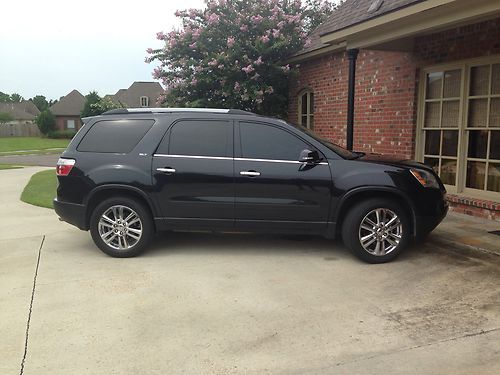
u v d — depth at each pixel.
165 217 5.89
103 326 4.03
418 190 5.62
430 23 6.66
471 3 5.91
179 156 5.86
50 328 4.00
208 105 12.92
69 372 3.33
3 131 63.50
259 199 5.75
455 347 3.63
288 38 12.44
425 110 8.96
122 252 5.97
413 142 9.17
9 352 3.60
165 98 13.66
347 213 5.67
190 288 4.89
